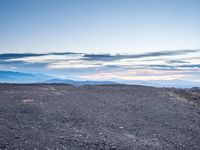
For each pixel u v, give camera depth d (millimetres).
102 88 29391
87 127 14539
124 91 27703
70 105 20094
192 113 20578
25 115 16172
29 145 10648
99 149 11039
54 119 15688
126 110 19641
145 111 19719
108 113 18359
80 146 11156
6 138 11320
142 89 29078
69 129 13773
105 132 13750
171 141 13148
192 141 13438
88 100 22594
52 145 10898
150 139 13195
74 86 30828
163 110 20500
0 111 16812
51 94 24766
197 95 27375
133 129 14852
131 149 11336
